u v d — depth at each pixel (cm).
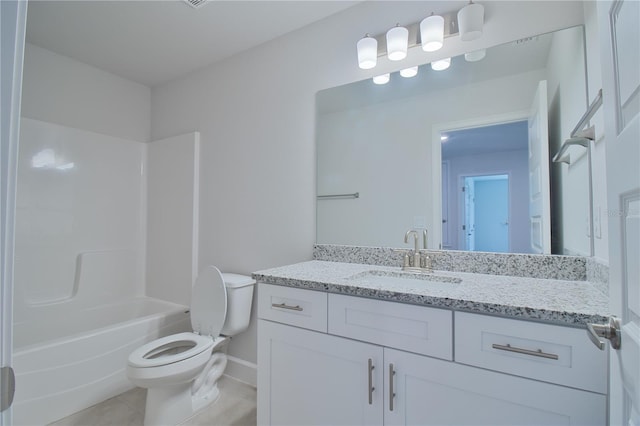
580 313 80
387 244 170
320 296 123
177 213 259
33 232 217
